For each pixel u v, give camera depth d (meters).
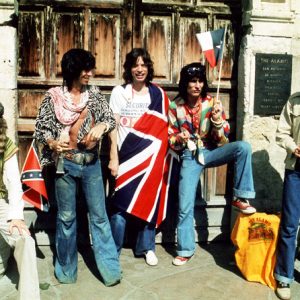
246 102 4.14
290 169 3.41
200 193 4.34
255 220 3.65
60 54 4.08
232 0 4.22
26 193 3.57
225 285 3.59
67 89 3.43
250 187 3.72
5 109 3.92
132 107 3.80
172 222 4.29
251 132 4.17
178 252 3.95
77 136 3.41
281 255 3.46
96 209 3.51
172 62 4.21
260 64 4.11
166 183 3.99
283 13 4.07
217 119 3.73
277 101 4.16
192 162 3.88
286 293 3.41
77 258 3.71
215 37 3.76
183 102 3.84
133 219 4.16
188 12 4.17
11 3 3.80
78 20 4.06
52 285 3.53
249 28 4.11
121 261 3.98
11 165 3.05
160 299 3.36
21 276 2.90
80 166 3.42
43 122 3.37
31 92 4.08
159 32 4.17
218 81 3.98
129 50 4.15
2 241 3.12
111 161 3.68
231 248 4.27
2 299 3.13
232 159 3.79
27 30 4.02
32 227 4.16
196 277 3.71
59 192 3.48
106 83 4.14
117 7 4.08
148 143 3.80
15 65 3.95
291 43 4.14
